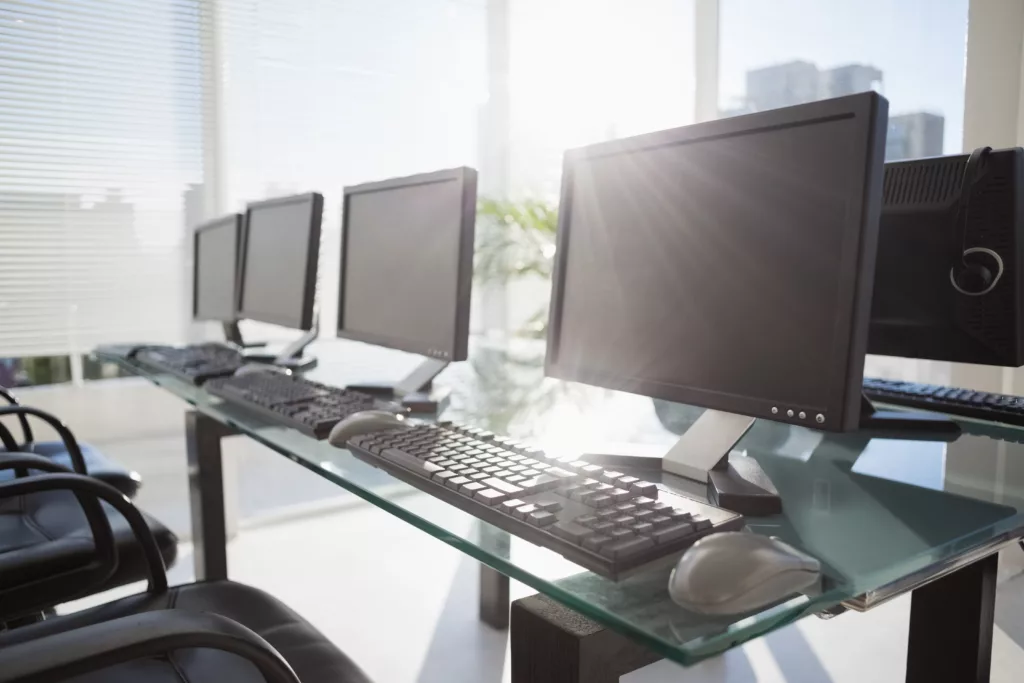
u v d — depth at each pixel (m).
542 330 3.22
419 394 1.59
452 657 2.00
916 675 1.24
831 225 0.84
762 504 0.90
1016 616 2.15
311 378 1.91
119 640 0.70
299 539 2.80
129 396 3.05
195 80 2.93
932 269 1.35
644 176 1.08
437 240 1.54
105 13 2.75
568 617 0.83
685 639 0.61
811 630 2.12
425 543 2.77
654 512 0.79
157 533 1.51
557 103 3.72
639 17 3.78
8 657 0.67
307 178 3.17
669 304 1.04
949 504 0.94
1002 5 2.56
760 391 0.91
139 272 2.92
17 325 2.75
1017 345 1.29
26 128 2.68
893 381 1.67
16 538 1.45
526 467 0.96
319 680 0.98
